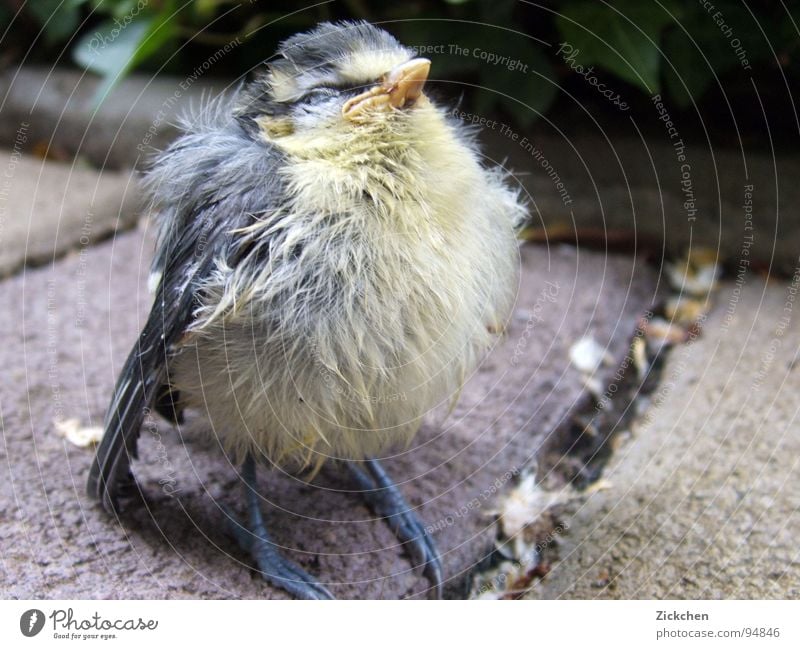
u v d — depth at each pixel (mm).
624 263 212
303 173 129
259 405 130
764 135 225
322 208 127
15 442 156
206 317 126
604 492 156
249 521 142
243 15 239
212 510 146
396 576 141
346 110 131
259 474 153
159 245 141
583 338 186
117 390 136
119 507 145
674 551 143
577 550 146
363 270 127
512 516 152
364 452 140
